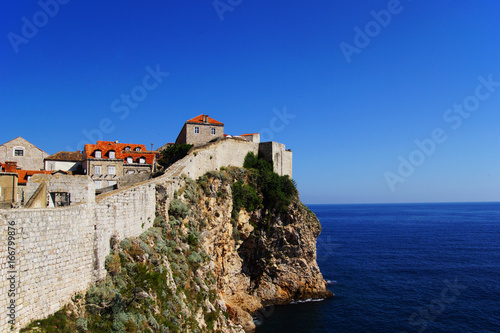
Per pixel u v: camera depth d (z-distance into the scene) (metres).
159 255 35.12
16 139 73.88
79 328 21.89
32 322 19.62
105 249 28.14
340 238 164.25
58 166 71.00
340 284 82.62
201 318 38.25
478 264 101.56
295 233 74.50
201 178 59.00
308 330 57.53
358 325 59.41
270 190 73.56
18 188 44.00
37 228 20.44
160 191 41.66
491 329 57.09
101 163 67.69
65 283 22.67
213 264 48.31
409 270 95.00
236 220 65.31
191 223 48.00
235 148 74.38
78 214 24.45
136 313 26.89
